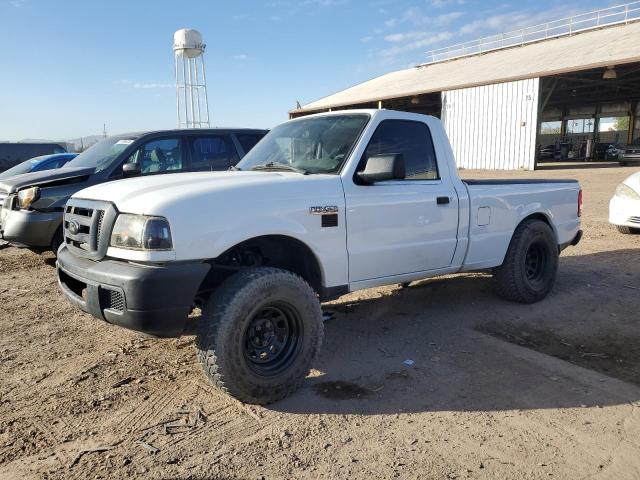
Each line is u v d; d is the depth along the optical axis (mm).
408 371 4242
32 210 7426
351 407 3680
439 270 5047
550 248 6016
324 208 4039
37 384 4059
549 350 4629
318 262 4082
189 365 4391
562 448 3148
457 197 5059
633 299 5996
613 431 3326
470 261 5293
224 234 3543
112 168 7801
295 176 4113
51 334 5160
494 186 5473
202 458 3080
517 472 2926
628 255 8109
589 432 3320
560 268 7500
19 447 3209
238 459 3066
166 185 3783
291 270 4395
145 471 2961
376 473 2930
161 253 3346
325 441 3252
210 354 3494
